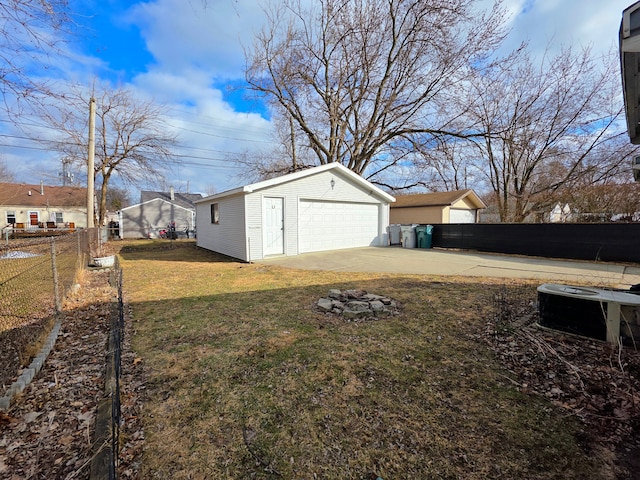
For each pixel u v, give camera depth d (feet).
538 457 5.63
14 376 8.34
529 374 8.48
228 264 29.35
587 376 8.18
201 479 5.24
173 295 17.57
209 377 8.54
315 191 35.73
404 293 17.24
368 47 49.39
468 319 12.84
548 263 28.43
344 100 55.31
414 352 9.94
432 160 50.78
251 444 6.05
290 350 10.16
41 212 96.43
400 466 5.49
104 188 68.54
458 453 5.76
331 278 22.09
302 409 7.11
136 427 6.53
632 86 8.80
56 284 13.14
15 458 5.65
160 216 88.07
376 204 43.50
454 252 37.24
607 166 46.80
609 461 5.51
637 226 27.45
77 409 7.16
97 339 11.35
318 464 5.56
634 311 9.44
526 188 59.93
